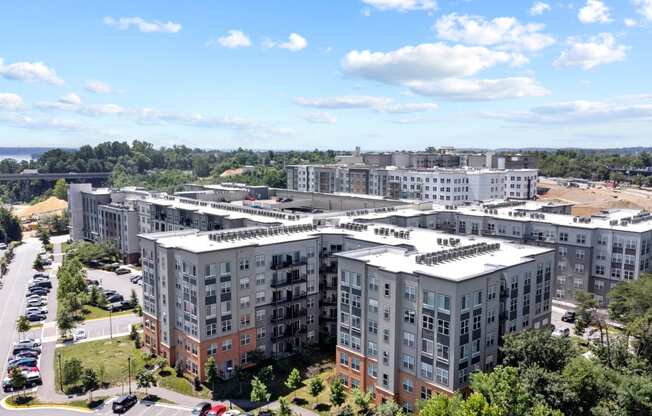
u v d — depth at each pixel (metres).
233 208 153.75
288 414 77.12
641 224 132.75
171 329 97.56
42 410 82.06
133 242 182.38
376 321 82.88
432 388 75.06
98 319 126.12
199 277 89.44
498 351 80.56
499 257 88.81
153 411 82.31
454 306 71.44
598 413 62.78
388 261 85.56
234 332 95.12
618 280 125.31
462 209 161.38
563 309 128.38
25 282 160.75
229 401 85.88
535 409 60.72
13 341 111.12
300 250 104.56
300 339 106.06
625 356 78.44
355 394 78.56
